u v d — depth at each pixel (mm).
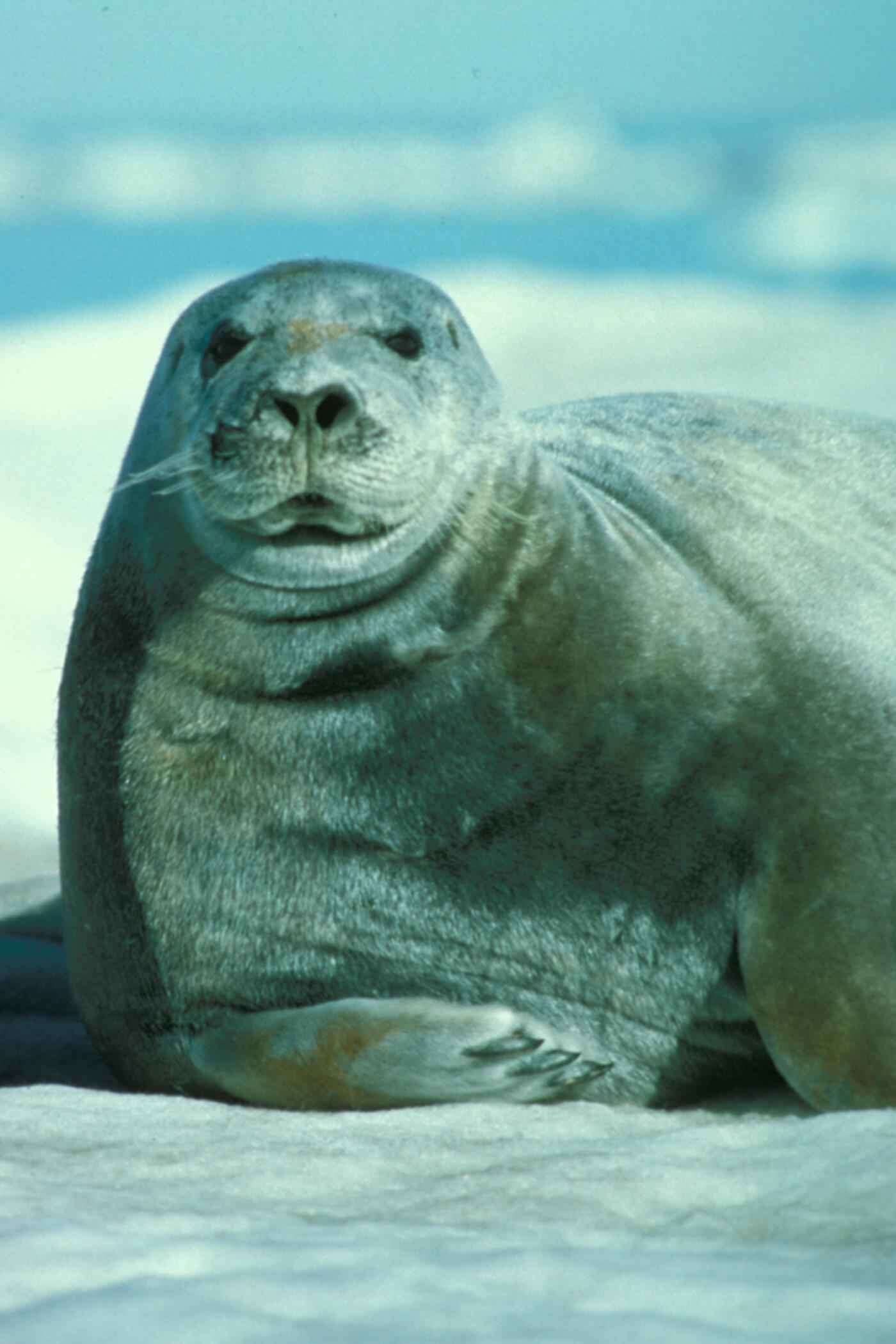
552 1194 12477
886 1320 9039
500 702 17625
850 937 16734
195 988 18328
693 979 17766
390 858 17812
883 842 17016
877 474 22016
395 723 17656
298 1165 13594
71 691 19188
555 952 17906
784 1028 16875
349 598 17469
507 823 17625
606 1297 9367
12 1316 8953
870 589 19750
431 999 17500
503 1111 16234
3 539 50219
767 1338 8703
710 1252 10883
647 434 21734
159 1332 8578
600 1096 18234
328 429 16453
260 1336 8555
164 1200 12438
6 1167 13484
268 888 18047
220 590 17672
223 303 18016
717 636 18031
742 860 17391
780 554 19531
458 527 17688
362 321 17547
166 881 18250
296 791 17859
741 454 21500
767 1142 13617
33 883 27984
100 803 18641
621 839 17547
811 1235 11453
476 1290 9461
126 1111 16297
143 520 18344
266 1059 17625
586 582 18031
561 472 19016
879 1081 16484
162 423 18234
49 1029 22391
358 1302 9172
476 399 18156
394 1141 14656
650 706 17625
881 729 17641
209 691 17969
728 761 17438
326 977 18172
